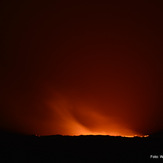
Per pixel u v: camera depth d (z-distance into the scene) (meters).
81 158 14.55
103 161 14.09
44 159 14.41
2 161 14.07
